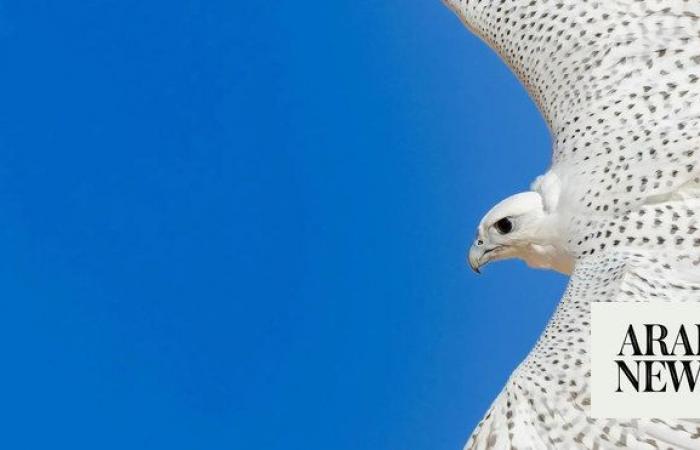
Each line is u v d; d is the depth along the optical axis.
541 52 12.20
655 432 8.84
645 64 11.50
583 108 11.66
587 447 8.94
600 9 11.99
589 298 9.84
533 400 9.24
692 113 11.05
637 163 10.97
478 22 12.80
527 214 12.22
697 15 11.46
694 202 10.60
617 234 10.67
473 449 9.26
